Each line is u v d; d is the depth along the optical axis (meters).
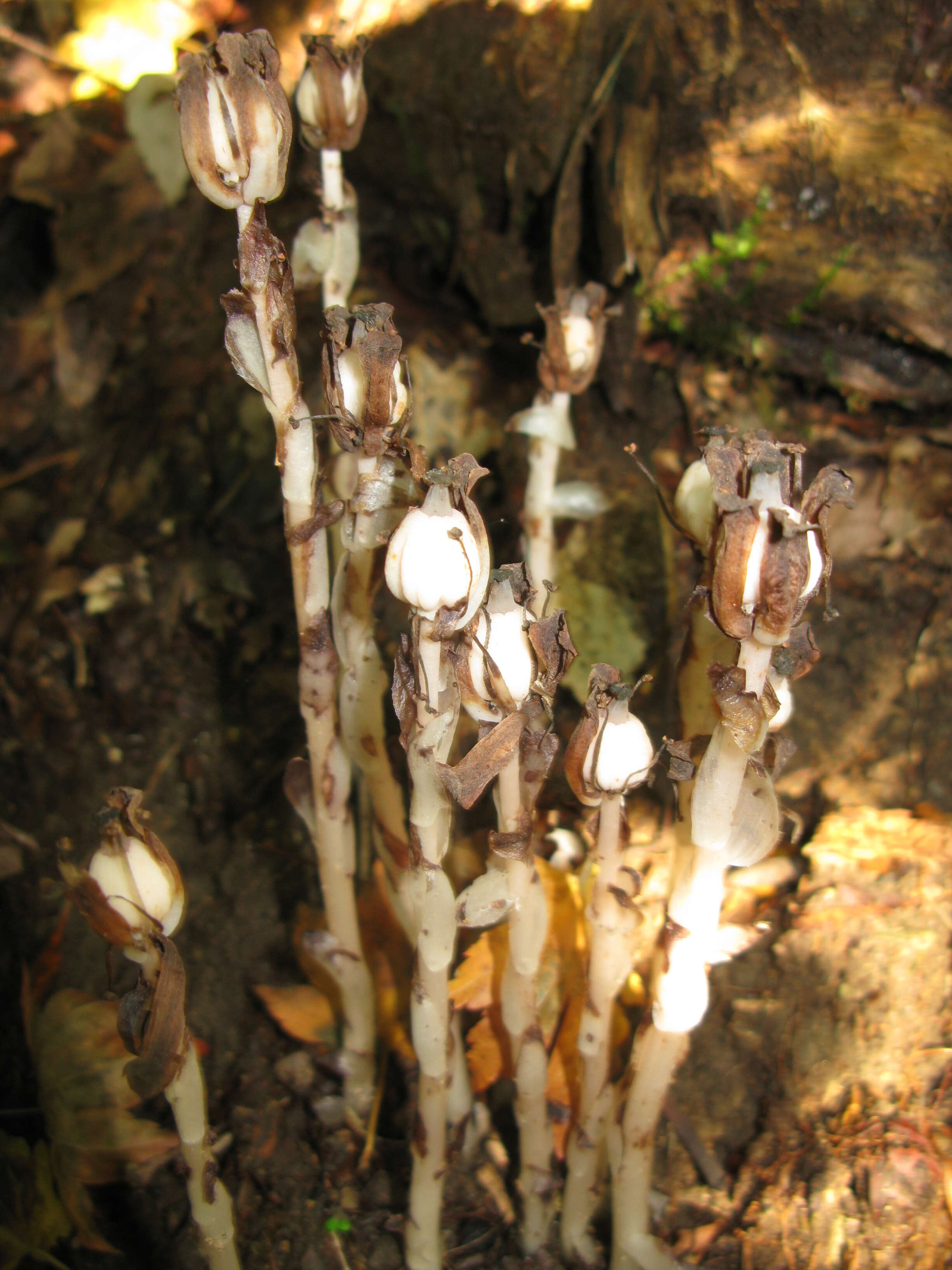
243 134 0.20
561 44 0.42
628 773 0.22
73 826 0.38
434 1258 0.28
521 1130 0.28
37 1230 0.29
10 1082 0.32
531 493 0.32
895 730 0.36
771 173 0.37
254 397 0.47
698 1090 0.31
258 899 0.37
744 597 0.18
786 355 0.37
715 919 0.23
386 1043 0.33
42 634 0.42
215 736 0.41
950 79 0.35
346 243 0.28
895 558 0.37
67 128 0.46
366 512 0.24
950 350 0.35
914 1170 0.28
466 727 0.36
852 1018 0.31
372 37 0.46
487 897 0.23
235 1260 0.25
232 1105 0.32
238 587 0.45
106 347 0.45
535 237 0.46
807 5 0.36
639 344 0.41
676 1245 0.28
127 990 0.34
